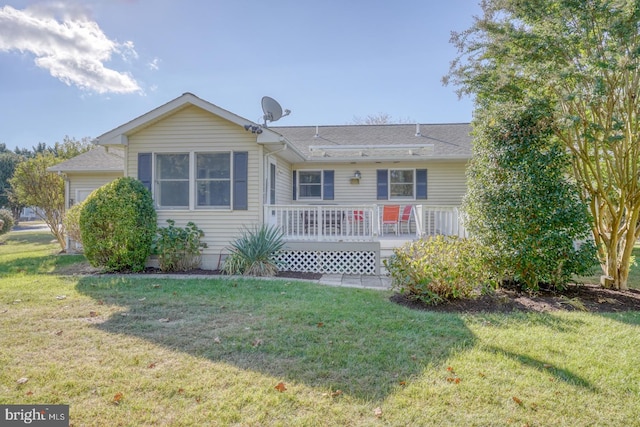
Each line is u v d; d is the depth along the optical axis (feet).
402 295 18.35
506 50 19.33
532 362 10.59
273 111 31.32
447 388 9.10
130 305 16.34
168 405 8.32
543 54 18.72
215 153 27.58
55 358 10.66
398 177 38.91
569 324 14.16
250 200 27.35
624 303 17.74
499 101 21.15
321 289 20.04
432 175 38.29
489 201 19.94
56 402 8.41
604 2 16.63
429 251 17.83
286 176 37.60
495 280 19.36
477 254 18.66
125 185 25.17
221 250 27.45
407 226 36.63
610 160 20.03
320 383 9.32
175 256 25.72
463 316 15.06
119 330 13.06
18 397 8.56
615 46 17.13
